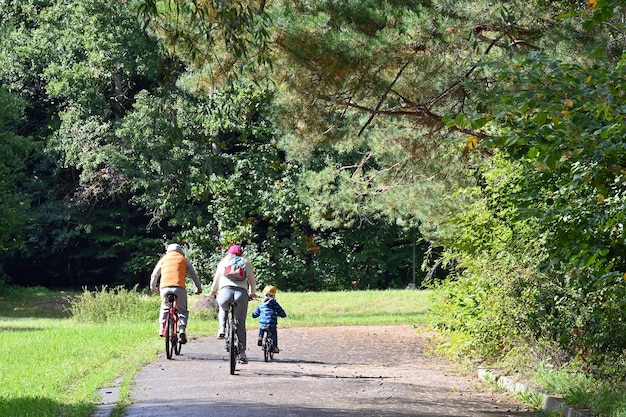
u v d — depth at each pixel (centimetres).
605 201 984
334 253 6331
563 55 1625
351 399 1427
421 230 3269
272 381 1652
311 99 1981
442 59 1927
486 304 1792
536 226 1478
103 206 6488
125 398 1384
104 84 5838
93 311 3694
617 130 884
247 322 3378
